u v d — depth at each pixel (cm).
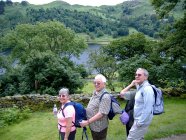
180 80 2170
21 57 6581
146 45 4203
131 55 4428
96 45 14962
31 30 7075
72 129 643
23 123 1588
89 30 19038
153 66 2288
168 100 1875
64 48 6925
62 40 6881
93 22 19588
